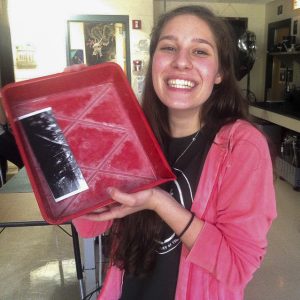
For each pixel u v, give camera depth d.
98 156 0.83
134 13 4.25
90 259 1.75
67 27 4.21
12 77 4.26
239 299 0.82
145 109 0.96
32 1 4.11
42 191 0.77
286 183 3.99
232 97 0.91
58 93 0.85
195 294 0.81
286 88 5.37
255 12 5.84
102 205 0.68
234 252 0.71
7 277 2.27
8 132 2.69
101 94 0.88
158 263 0.89
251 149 0.74
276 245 2.60
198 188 0.80
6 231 2.86
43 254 2.53
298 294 2.07
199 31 0.79
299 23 4.88
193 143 0.89
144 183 0.81
